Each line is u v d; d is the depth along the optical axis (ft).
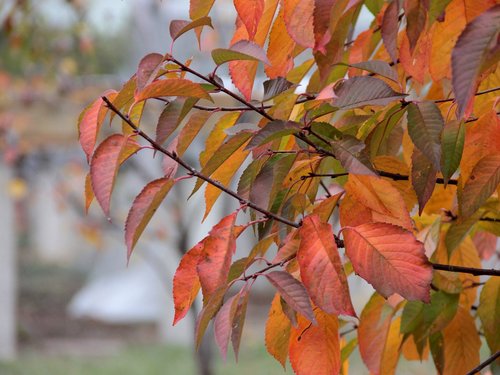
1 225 34.09
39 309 47.11
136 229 4.41
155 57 4.43
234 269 4.76
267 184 4.65
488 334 5.45
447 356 5.63
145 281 46.03
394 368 5.64
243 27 4.84
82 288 52.85
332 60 4.74
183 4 19.06
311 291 4.42
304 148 4.75
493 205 5.19
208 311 4.45
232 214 4.59
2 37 20.47
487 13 3.88
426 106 4.56
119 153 4.39
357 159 4.49
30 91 26.14
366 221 4.80
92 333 41.57
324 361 4.68
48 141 28.04
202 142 18.86
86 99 25.70
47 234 66.69
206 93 4.45
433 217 5.56
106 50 28.12
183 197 23.02
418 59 4.88
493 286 5.44
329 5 4.52
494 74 5.09
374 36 5.30
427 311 5.35
